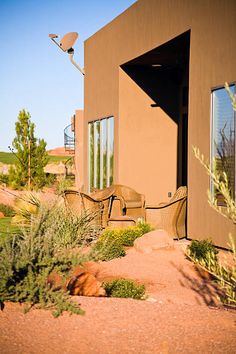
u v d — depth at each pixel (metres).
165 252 9.35
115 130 14.60
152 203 14.63
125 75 14.45
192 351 4.46
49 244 5.84
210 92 9.73
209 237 9.70
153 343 4.63
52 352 4.43
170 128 14.79
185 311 5.54
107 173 15.34
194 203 10.27
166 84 14.77
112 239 9.62
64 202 10.95
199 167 10.08
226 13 9.23
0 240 6.12
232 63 9.07
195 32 10.29
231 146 9.11
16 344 4.59
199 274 7.83
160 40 11.96
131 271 8.03
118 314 5.39
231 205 4.55
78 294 6.33
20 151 23.17
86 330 4.94
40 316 5.30
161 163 14.72
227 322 5.20
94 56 16.47
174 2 11.22
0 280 5.46
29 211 12.80
